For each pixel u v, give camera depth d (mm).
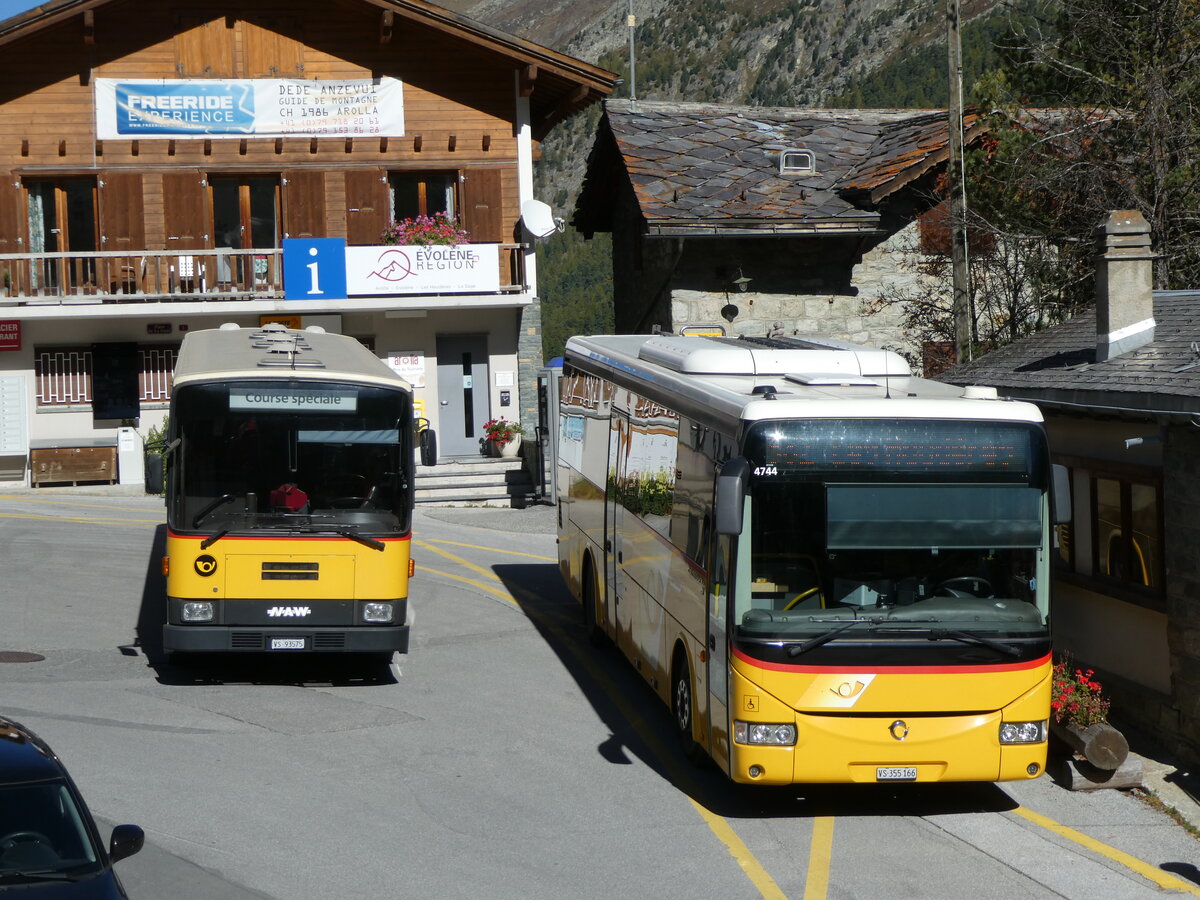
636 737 11898
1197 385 10758
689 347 12484
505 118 27922
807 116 28453
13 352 26438
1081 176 18734
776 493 9367
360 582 12969
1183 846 9523
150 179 26844
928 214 23484
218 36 26953
